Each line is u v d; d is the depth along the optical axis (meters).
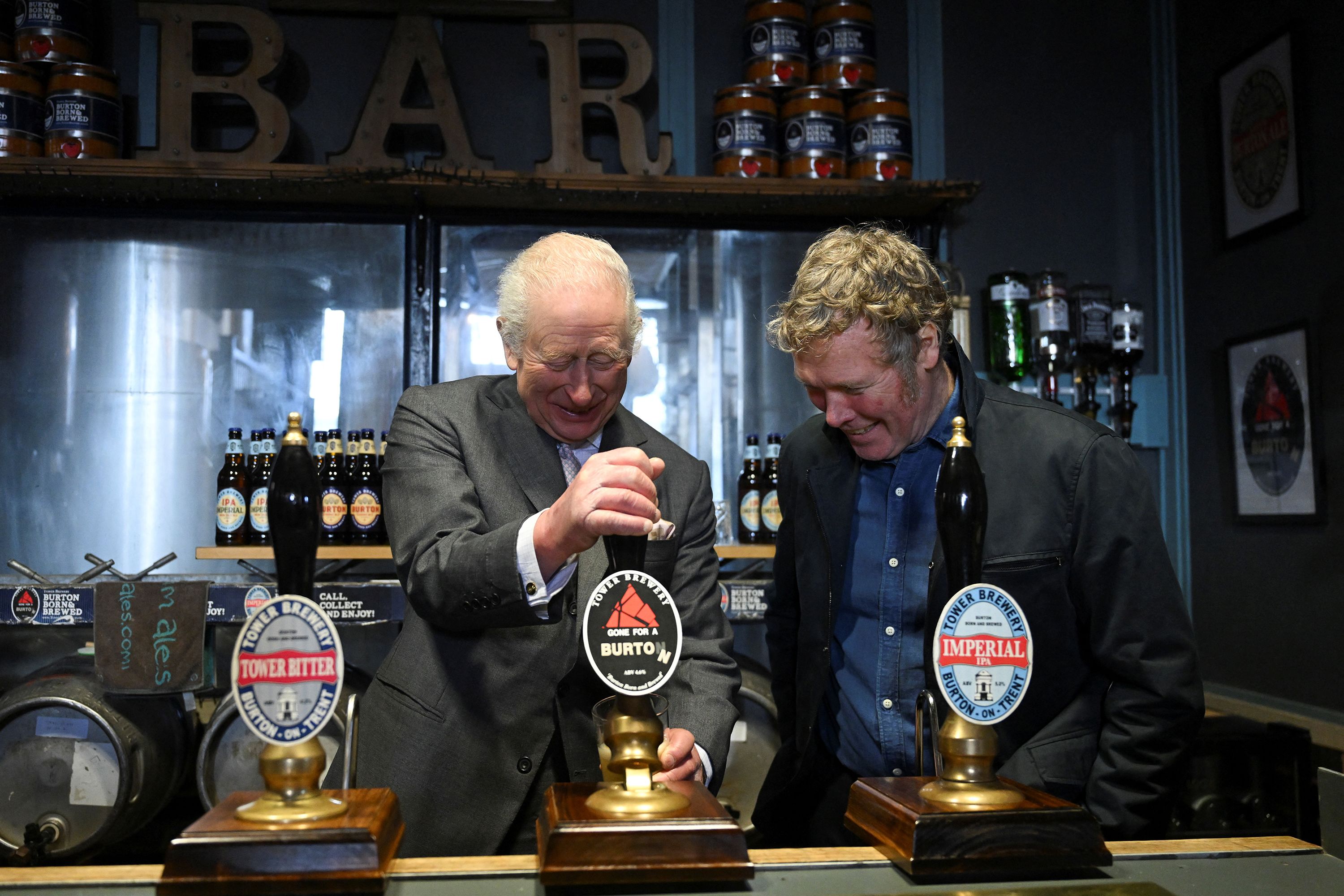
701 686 1.33
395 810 0.87
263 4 2.79
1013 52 3.01
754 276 2.88
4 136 2.44
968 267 2.96
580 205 2.68
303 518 0.83
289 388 2.76
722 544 2.62
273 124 2.55
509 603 1.09
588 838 0.79
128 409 2.72
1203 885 0.82
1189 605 2.86
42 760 2.11
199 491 2.73
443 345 2.76
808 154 2.64
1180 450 2.89
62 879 0.81
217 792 2.23
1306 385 2.37
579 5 2.91
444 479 1.32
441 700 1.33
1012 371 2.74
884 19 3.00
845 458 1.51
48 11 2.54
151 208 2.65
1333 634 2.31
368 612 2.30
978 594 0.90
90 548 2.70
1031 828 0.83
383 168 2.48
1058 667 1.37
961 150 2.98
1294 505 2.43
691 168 2.90
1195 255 2.84
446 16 2.82
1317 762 2.19
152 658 2.05
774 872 0.85
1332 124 2.30
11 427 2.69
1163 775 1.30
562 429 1.35
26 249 2.71
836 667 1.51
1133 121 3.03
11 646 2.68
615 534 0.95
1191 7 2.87
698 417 2.87
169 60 2.53
